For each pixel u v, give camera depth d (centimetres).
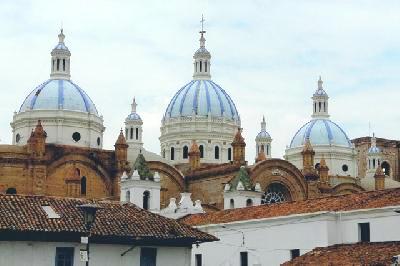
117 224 5309
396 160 16650
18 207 5153
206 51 13688
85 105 11369
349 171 14625
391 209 5853
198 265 7594
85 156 10194
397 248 5478
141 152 11100
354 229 6156
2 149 9706
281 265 5969
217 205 10450
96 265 5097
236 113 13425
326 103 15050
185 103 13238
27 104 11325
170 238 5322
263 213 7144
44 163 9806
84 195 10125
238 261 7100
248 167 10506
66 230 4956
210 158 12900
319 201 6869
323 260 5700
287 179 10806
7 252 4834
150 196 9112
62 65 11688
